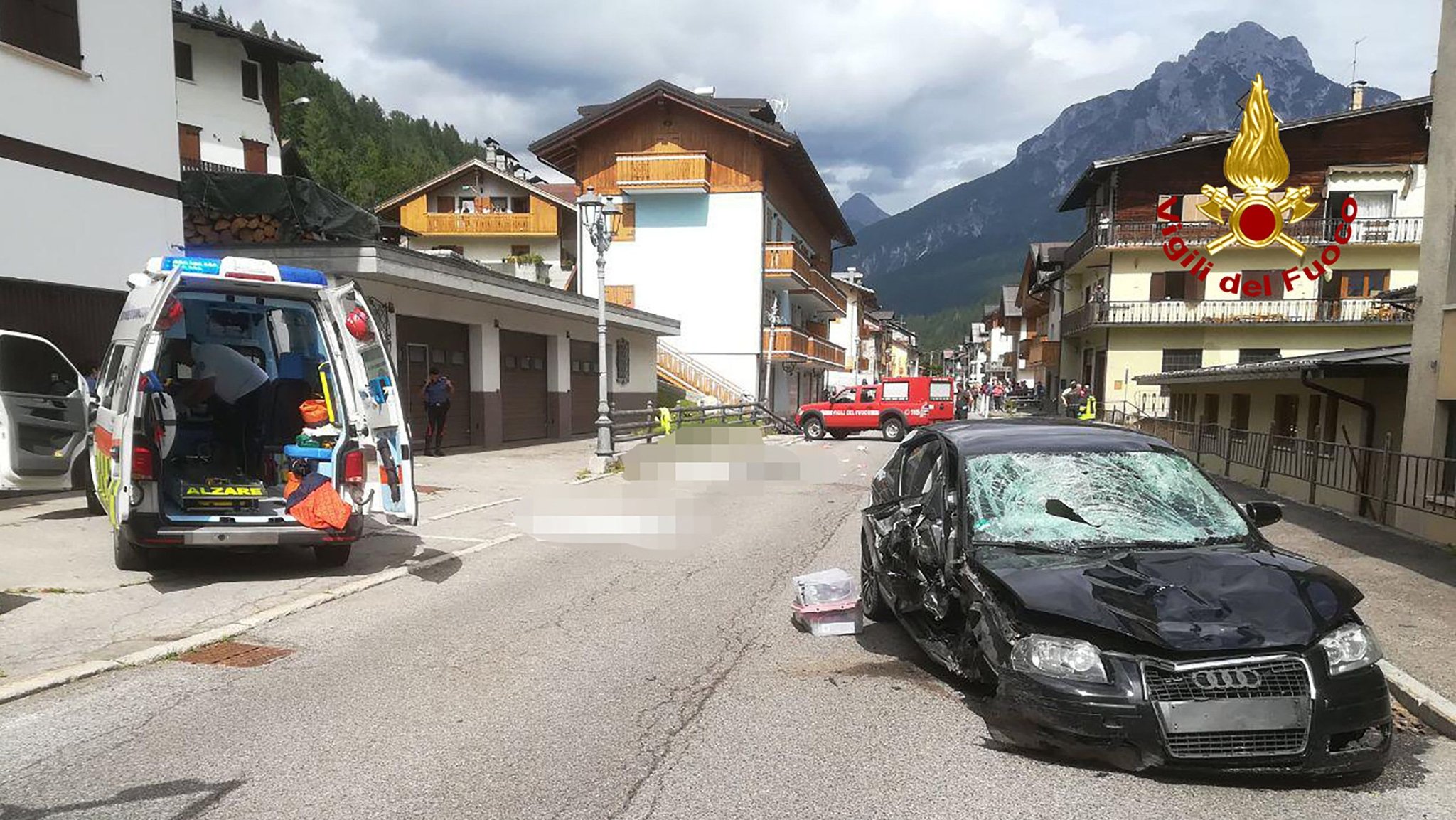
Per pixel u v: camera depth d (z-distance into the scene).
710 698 4.47
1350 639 3.57
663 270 33.59
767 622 5.99
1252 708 3.40
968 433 5.54
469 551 8.35
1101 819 3.21
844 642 5.50
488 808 3.26
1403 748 4.01
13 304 9.98
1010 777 3.55
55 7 10.28
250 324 8.13
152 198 11.77
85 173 10.76
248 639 5.47
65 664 4.80
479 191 47.06
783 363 37.34
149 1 11.68
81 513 9.13
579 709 4.30
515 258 42.81
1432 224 9.41
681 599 6.63
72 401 8.89
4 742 3.82
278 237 17.64
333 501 6.64
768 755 3.76
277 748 3.79
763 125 32.19
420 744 3.86
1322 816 3.28
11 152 9.82
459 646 5.36
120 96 11.23
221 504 6.66
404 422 6.93
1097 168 36.28
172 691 4.51
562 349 22.11
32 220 10.08
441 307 16.84
